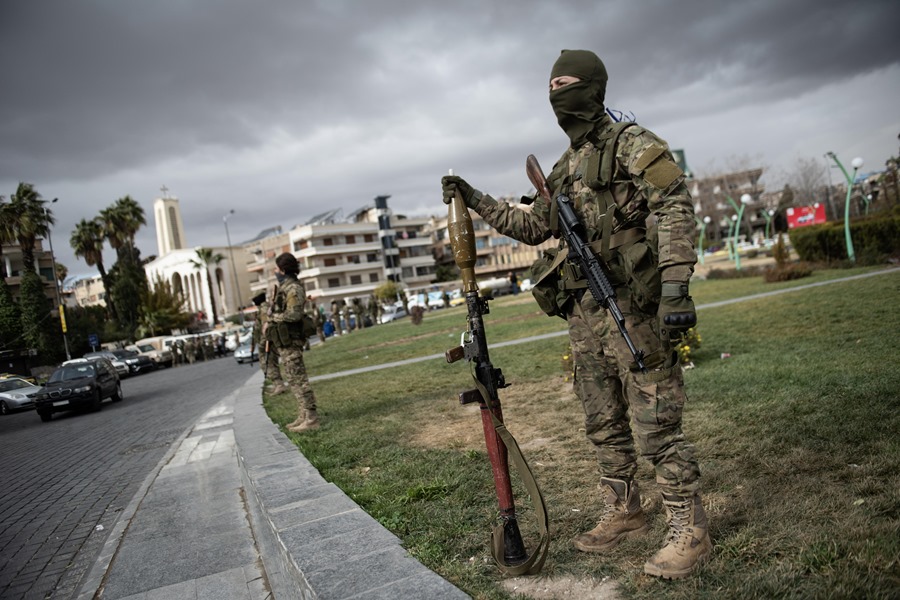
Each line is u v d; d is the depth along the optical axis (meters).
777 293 15.89
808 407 4.31
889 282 13.31
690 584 2.21
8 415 22.06
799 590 2.02
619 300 2.40
